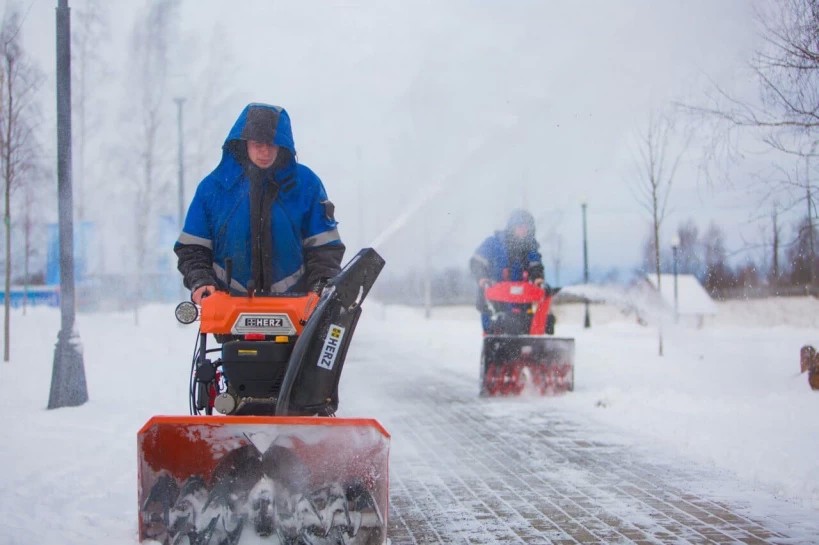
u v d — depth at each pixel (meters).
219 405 4.28
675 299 19.36
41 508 5.05
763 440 7.03
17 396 9.84
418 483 6.08
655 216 14.38
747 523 4.95
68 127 9.20
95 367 12.54
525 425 8.49
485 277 11.11
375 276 4.46
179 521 3.97
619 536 4.73
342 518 3.94
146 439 4.00
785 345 15.27
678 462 6.68
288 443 3.96
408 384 12.03
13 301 26.39
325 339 4.33
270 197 4.71
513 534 4.80
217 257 4.82
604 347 15.98
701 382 10.76
